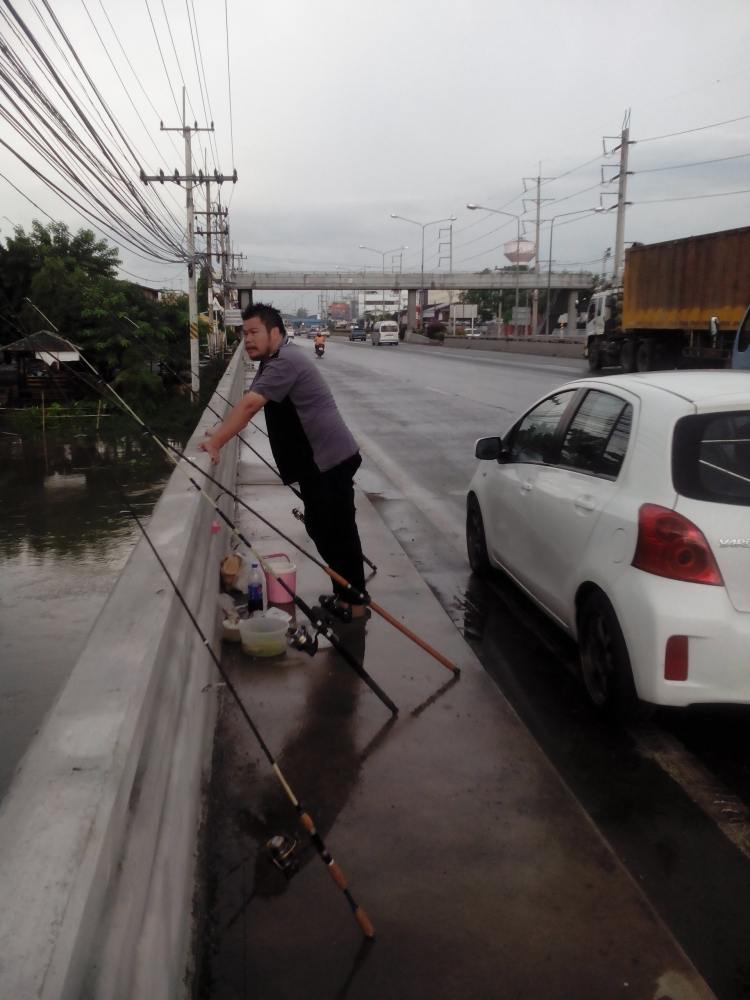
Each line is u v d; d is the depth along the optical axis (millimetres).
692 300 22734
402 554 6691
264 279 83688
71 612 8195
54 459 16531
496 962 2512
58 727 1993
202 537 4434
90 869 1536
